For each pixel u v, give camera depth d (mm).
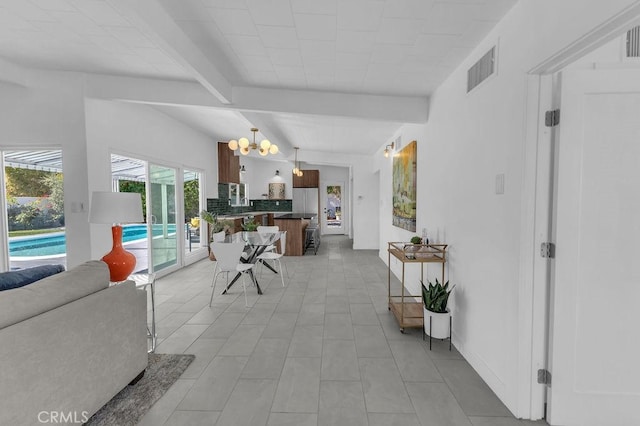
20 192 3721
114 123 3863
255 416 1776
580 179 1630
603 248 1641
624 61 1691
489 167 2082
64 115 3439
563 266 1658
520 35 1743
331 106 3389
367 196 7680
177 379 2137
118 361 1872
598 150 1618
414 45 2316
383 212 6277
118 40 2648
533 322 1740
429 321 2664
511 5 1803
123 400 1909
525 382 1757
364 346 2623
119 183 5086
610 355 1672
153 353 2494
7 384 1251
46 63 3213
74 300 1628
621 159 1614
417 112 3410
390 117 3408
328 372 2229
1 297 1324
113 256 2457
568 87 1606
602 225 1635
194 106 3484
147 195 4637
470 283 2355
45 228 3711
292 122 5055
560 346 1683
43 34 2555
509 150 1850
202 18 2082
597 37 1306
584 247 1649
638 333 1654
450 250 2770
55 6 2154
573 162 1627
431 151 3305
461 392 2004
